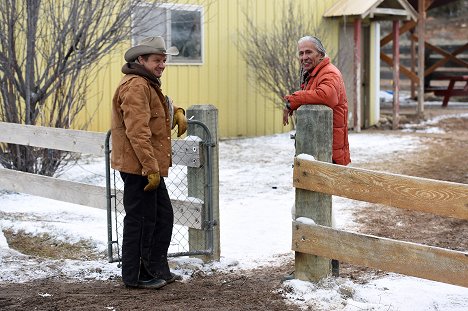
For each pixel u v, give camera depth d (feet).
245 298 19.71
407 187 17.94
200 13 55.83
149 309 18.74
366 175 18.65
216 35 57.36
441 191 17.40
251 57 59.16
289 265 24.20
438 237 28.40
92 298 19.83
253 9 59.26
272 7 60.44
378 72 68.49
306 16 62.23
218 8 57.16
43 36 39.42
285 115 21.20
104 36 38.91
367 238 18.78
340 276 22.39
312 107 20.15
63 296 19.99
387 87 99.09
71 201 26.86
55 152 38.55
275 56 58.75
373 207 33.94
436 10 94.12
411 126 66.74
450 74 94.48
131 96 19.56
